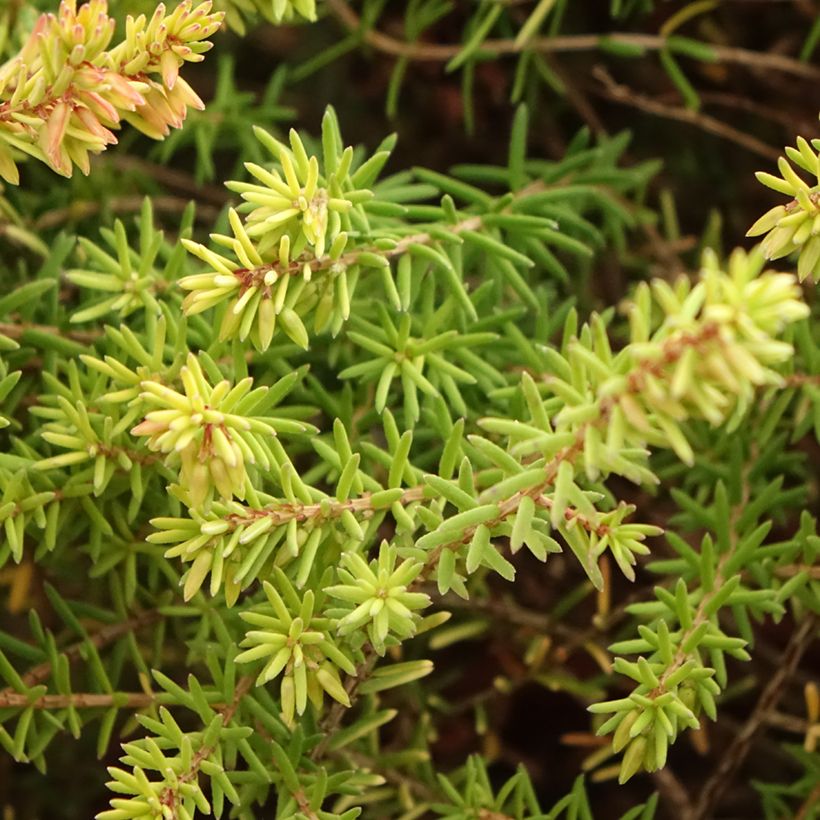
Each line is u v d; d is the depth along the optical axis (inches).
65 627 16.1
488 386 14.2
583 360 11.8
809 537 13.8
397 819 15.1
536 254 14.9
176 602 14.5
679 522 14.7
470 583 15.3
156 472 13.8
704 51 16.2
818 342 15.3
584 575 16.7
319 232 12.8
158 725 13.1
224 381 12.3
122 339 13.5
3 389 13.6
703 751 15.8
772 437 15.3
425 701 15.9
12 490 13.5
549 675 15.5
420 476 13.5
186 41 12.9
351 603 13.0
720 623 16.5
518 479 12.2
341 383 15.1
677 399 11.6
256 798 13.7
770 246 12.9
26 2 14.8
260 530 12.6
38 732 14.6
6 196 15.9
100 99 12.6
